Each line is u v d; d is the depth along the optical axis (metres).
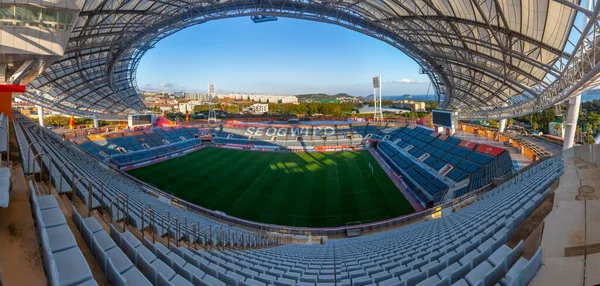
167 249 9.52
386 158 52.41
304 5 37.91
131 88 66.06
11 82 21.69
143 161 50.53
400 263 10.11
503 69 29.88
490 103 48.00
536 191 12.89
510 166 30.39
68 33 18.78
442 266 8.04
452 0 24.22
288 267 11.78
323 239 23.97
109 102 68.88
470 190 30.97
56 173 11.25
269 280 9.19
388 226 25.83
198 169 46.03
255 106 166.88
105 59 43.12
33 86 41.47
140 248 7.76
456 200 27.36
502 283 5.64
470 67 34.41
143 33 37.91
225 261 11.44
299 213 29.39
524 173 24.17
